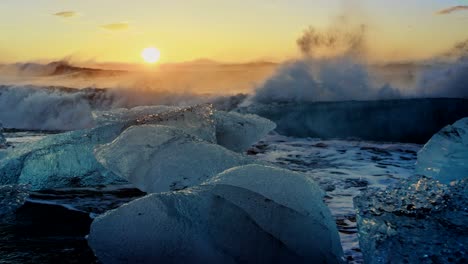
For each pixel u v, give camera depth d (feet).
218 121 15.75
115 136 13.79
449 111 24.68
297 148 20.33
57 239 8.79
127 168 10.67
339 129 24.59
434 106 25.30
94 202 11.68
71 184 13.33
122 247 7.19
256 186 7.46
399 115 24.99
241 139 15.97
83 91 37.86
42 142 13.87
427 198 6.94
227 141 15.72
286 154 18.80
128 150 11.02
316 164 16.58
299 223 6.93
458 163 10.32
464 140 10.63
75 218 10.25
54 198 12.01
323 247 6.82
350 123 24.98
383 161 16.94
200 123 14.62
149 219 7.37
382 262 5.98
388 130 23.72
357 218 6.93
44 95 35.42
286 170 7.98
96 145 13.42
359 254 7.77
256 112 28.91
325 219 7.10
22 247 8.36
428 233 6.13
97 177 13.47
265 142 22.26
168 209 7.44
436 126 23.82
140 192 12.80
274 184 7.49
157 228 7.20
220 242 6.90
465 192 6.89
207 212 7.29
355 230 9.05
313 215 7.02
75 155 13.32
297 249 6.76
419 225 6.34
